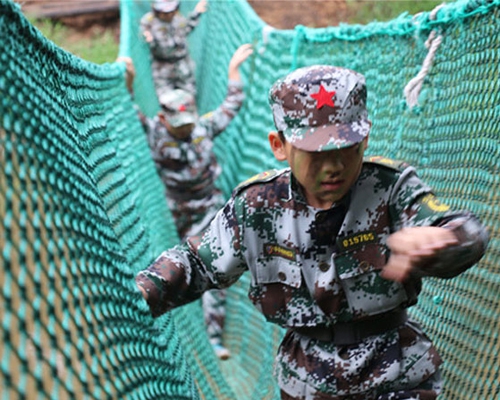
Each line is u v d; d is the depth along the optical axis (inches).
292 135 70.5
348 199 75.5
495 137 91.7
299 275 77.3
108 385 49.3
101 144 111.2
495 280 88.7
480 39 96.0
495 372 85.5
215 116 225.1
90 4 445.7
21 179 48.7
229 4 267.0
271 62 195.0
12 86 51.9
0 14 51.9
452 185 102.0
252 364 180.2
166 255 78.3
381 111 128.3
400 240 62.6
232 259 78.9
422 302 106.9
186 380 84.0
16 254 44.4
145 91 313.6
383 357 79.4
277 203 77.3
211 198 230.1
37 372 41.7
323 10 344.2
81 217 57.6
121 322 57.7
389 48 124.6
